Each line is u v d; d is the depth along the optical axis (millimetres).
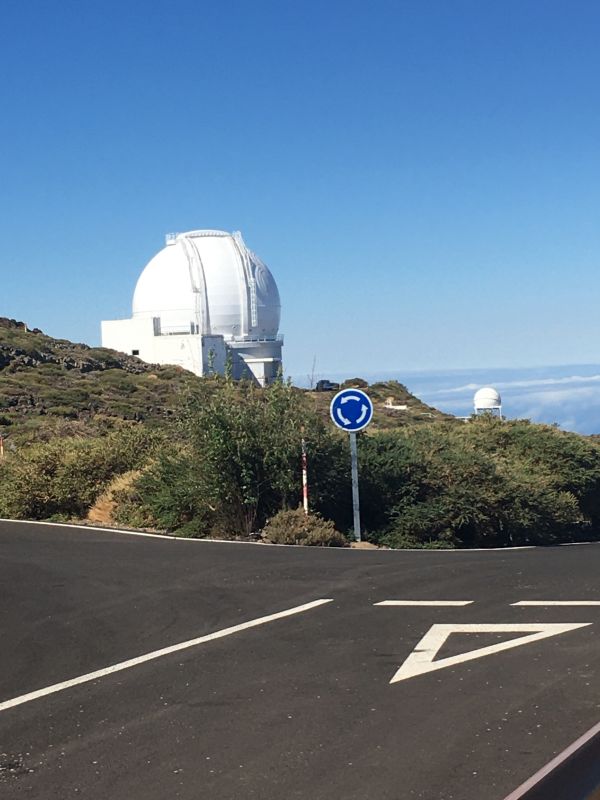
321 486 18484
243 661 7906
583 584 11102
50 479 21422
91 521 20016
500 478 21000
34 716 6645
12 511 21172
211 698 6891
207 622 9445
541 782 5121
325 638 8609
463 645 8180
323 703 6660
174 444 22500
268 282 77625
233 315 74188
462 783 5145
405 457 20141
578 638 8320
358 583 11414
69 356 59656
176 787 5230
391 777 5258
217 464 17938
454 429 28578
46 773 5520
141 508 19219
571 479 25938
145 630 9211
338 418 17922
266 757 5637
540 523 22062
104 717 6551
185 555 14164
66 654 8391
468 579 11641
